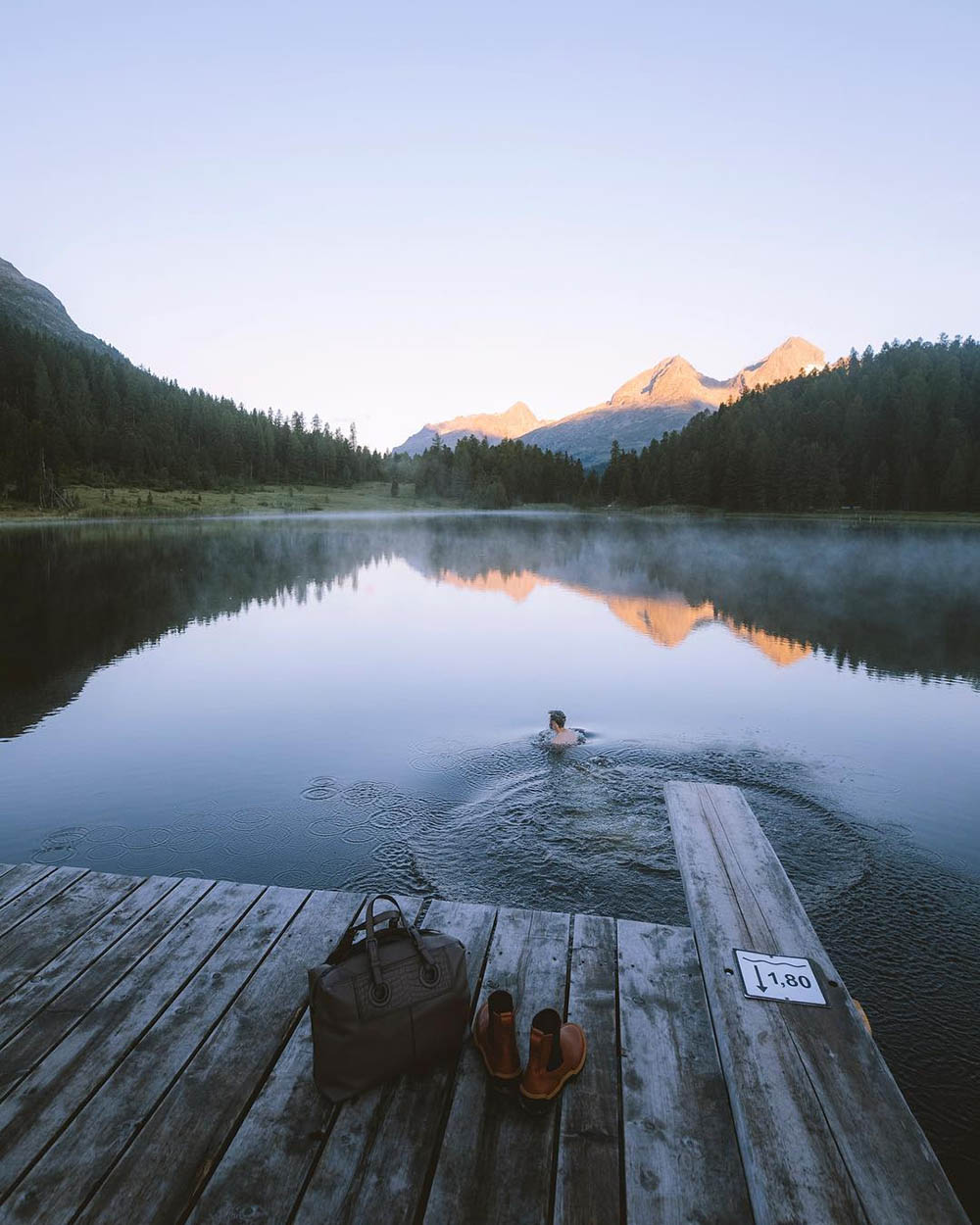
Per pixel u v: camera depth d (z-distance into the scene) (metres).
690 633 21.78
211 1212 2.69
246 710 13.22
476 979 4.09
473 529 105.75
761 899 4.60
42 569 42.00
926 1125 4.24
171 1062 3.47
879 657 18.09
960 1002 5.34
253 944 4.49
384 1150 2.96
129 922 4.75
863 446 149.88
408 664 17.27
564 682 15.27
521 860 7.31
